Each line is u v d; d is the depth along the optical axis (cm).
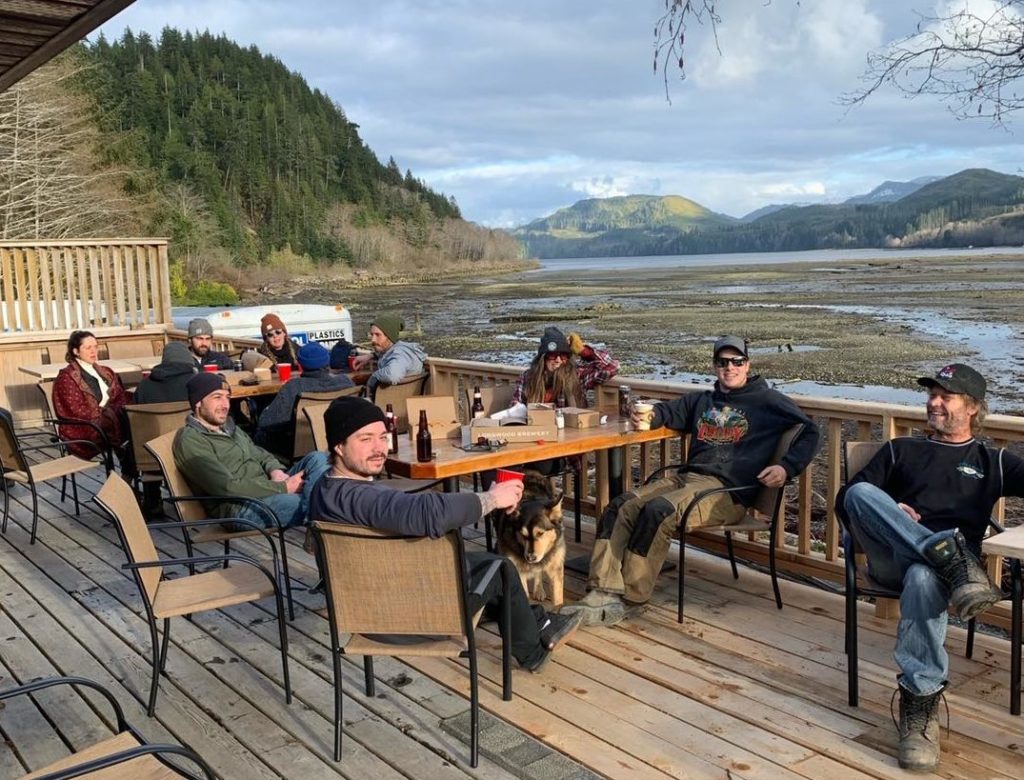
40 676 360
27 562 511
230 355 911
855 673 314
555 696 329
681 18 384
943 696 322
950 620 462
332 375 604
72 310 1029
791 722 306
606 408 530
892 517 300
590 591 396
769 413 414
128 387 951
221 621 413
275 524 408
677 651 366
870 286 5347
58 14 430
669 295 5219
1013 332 2456
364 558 272
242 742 302
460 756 289
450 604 273
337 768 283
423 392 636
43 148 2933
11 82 558
